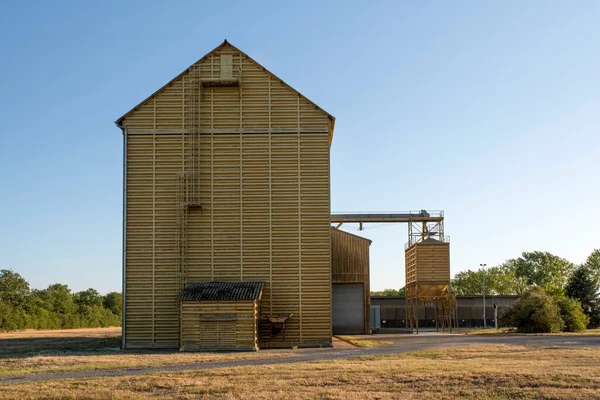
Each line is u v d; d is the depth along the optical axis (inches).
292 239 1517.0
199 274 1504.7
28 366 1060.5
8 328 3720.5
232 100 1560.0
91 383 839.1
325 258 1510.8
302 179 1537.9
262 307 1493.6
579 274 3112.7
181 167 1530.5
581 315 2357.3
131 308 1491.1
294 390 776.3
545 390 765.3
